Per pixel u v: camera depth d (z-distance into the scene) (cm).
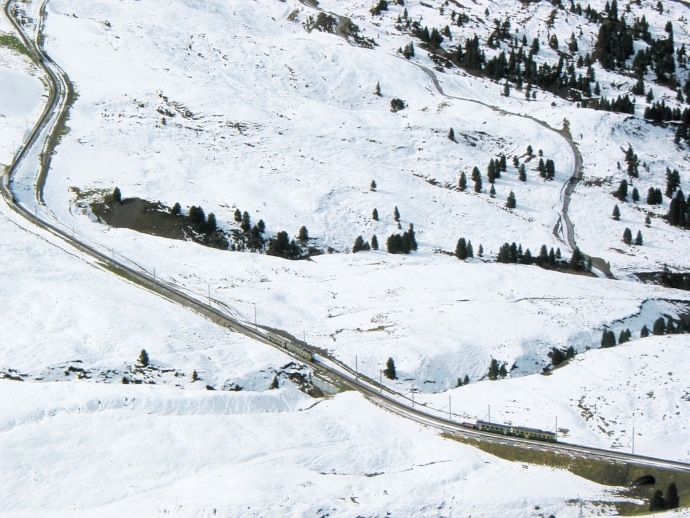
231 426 9931
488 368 12044
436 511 8525
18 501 8375
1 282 12950
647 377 10950
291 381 11538
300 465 9300
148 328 12094
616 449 9575
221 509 8219
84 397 10031
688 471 9025
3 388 10219
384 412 10712
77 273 13738
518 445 9731
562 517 8462
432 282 14975
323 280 15262
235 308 13538
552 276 15400
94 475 8819
